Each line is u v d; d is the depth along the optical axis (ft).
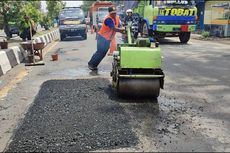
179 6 54.70
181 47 51.70
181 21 55.11
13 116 19.25
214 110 19.60
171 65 34.86
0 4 61.26
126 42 26.09
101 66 35.12
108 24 30.37
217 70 31.89
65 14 73.51
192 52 45.14
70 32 71.72
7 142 15.42
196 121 17.66
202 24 88.38
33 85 26.86
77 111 19.25
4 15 63.31
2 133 16.67
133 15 64.59
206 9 80.43
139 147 14.35
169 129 16.48
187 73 30.58
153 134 15.80
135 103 20.94
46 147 14.46
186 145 14.58
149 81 21.33
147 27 57.16
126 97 22.06
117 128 16.47
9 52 36.29
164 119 17.93
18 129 16.78
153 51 21.35
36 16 68.59
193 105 20.61
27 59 41.29
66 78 28.96
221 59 38.58
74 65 36.37
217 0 74.33
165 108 19.95
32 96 23.41
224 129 16.52
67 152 13.92
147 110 19.53
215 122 17.53
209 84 26.18
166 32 56.49
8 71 33.81
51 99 21.94
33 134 15.97
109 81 26.99
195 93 23.49
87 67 34.86
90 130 16.22
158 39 60.70
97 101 21.26
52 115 18.65
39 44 38.40
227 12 68.59
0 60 32.35
